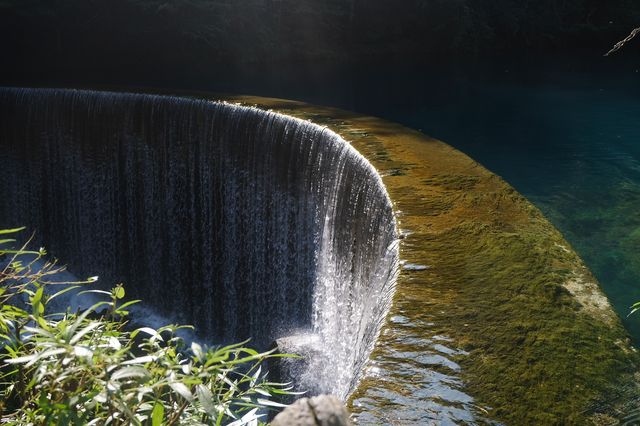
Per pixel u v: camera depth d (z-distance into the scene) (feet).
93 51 75.56
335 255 28.48
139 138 42.88
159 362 5.90
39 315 6.14
